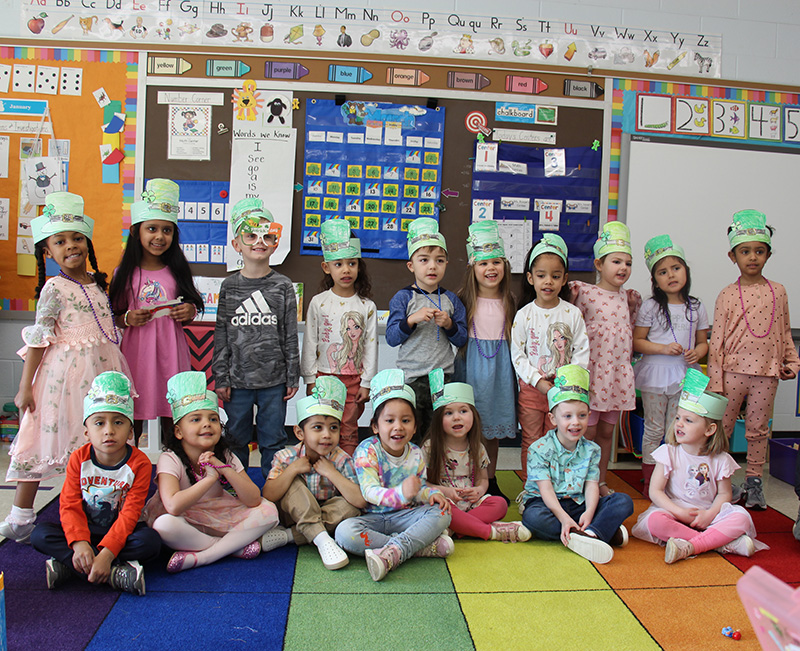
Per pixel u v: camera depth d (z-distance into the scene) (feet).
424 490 6.56
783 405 11.31
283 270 10.38
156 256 7.73
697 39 10.91
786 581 5.90
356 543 6.11
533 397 8.14
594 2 10.66
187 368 7.83
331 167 10.37
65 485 5.76
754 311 8.60
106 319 7.14
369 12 10.33
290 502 6.53
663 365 8.67
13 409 10.25
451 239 10.63
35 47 10.10
